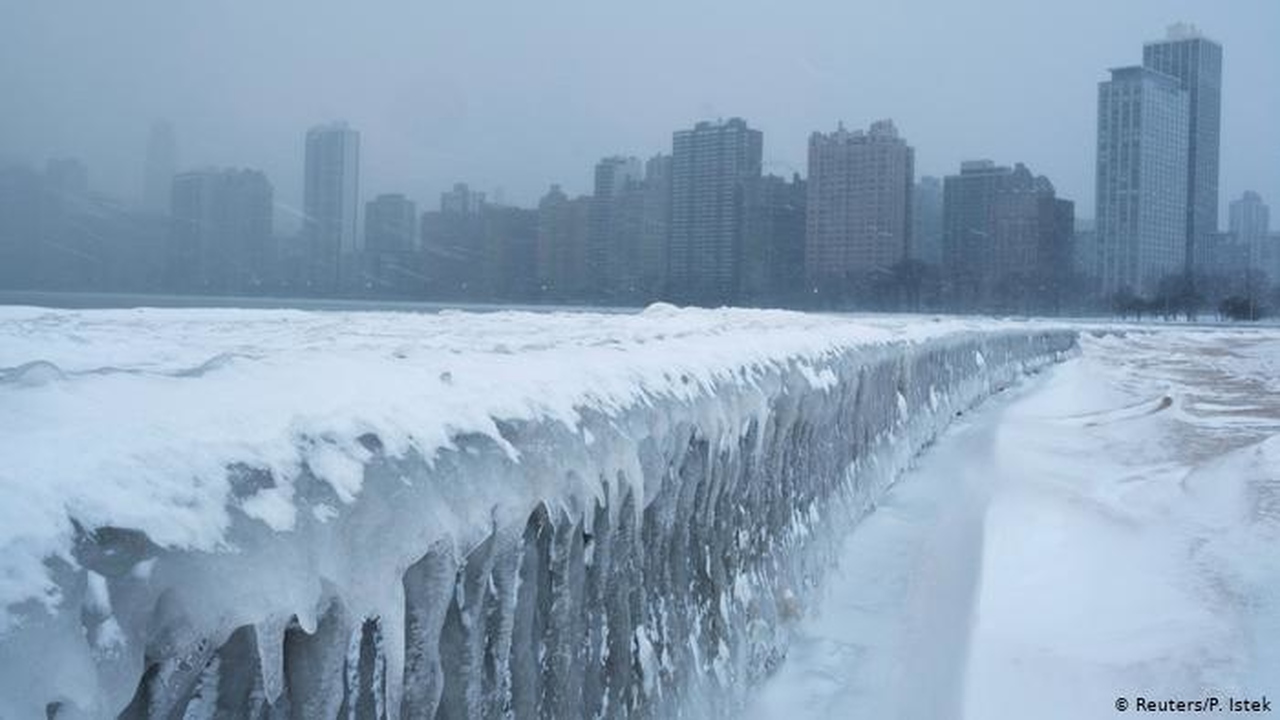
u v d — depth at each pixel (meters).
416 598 2.84
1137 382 26.70
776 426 6.67
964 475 12.23
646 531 4.57
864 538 9.21
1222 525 8.92
